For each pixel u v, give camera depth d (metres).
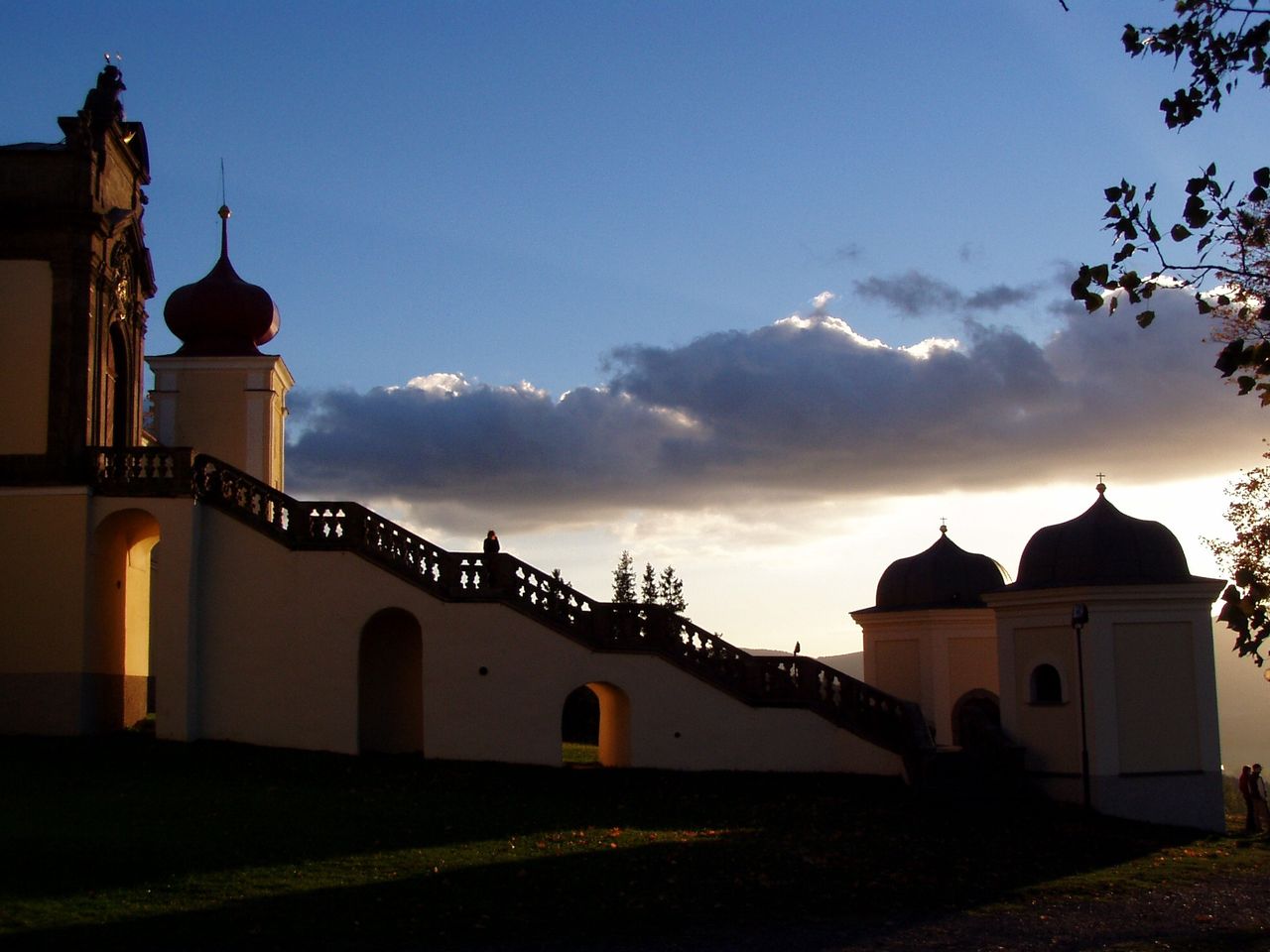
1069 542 37.38
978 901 22.23
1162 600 36.12
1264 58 13.95
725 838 26.64
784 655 36.97
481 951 17.31
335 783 30.88
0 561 35.03
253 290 53.94
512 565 35.97
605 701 38.66
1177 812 35.56
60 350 35.84
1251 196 13.61
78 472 35.56
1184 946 18.89
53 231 36.16
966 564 47.28
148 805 26.20
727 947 17.97
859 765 36.25
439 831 25.44
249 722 35.25
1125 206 13.74
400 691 38.16
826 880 23.05
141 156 40.66
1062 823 32.94
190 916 18.06
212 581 35.75
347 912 18.78
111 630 36.91
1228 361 13.84
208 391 52.19
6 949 16.22
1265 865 28.20
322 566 35.59
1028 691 37.50
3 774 29.23
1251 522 40.59
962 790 35.56
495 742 35.28
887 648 47.66
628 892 21.00
